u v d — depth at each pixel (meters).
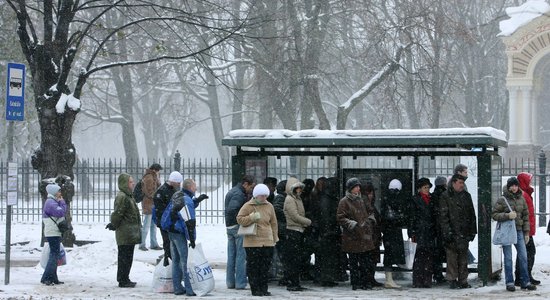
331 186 17.36
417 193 17.30
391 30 39.00
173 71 65.69
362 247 16.69
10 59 31.08
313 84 37.25
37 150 22.78
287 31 38.59
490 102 68.75
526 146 50.41
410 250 17.64
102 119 57.91
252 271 15.80
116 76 57.16
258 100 43.84
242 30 35.12
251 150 19.67
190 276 15.81
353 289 16.88
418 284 17.08
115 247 20.83
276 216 16.88
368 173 18.03
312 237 17.31
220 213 34.50
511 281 16.52
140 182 23.56
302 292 16.39
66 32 22.94
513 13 51.81
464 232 16.81
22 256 22.50
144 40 49.16
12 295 15.47
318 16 37.56
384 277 19.31
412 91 40.34
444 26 38.50
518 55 51.06
